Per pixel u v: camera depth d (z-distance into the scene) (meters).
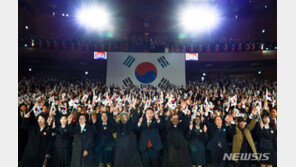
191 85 20.94
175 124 6.41
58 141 5.97
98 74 28.14
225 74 28.98
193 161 6.21
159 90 17.12
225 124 6.72
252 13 28.67
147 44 24.19
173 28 30.69
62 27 29.08
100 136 6.41
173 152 6.04
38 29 28.05
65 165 5.91
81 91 15.68
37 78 24.08
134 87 19.20
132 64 22.53
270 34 27.11
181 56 22.97
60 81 20.70
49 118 6.40
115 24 30.47
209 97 13.82
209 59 23.80
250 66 27.78
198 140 6.34
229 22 29.62
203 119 7.20
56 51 22.95
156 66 22.66
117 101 9.38
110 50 22.98
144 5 30.86
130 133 6.15
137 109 7.72
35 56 22.31
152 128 6.19
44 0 28.34
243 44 23.89
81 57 23.28
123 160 5.88
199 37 29.69
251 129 6.78
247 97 12.40
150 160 5.99
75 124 6.45
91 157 5.99
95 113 6.77
